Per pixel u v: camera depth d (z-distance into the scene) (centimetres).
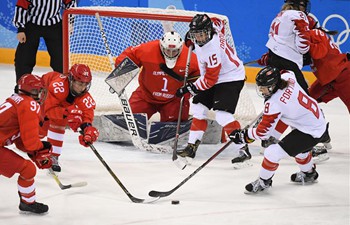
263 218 1214
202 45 1503
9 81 2662
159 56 1759
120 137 1778
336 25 2705
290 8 1641
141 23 2192
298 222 1194
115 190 1377
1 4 3031
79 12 1853
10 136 1175
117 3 2900
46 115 1411
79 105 1365
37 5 2138
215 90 1593
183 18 1794
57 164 1465
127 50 1788
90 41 2286
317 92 1747
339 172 1562
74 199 1303
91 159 1614
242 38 2806
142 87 1827
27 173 1176
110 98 2008
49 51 2223
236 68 1588
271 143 1346
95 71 2284
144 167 1564
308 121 1318
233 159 1577
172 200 1298
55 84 1385
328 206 1295
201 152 1736
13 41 3069
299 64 1627
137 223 1169
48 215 1207
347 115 2355
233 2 2789
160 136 1731
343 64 1664
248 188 1359
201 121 1612
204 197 1342
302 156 1409
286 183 1455
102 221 1177
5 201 1281
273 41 1641
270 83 1269
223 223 1180
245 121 1831
